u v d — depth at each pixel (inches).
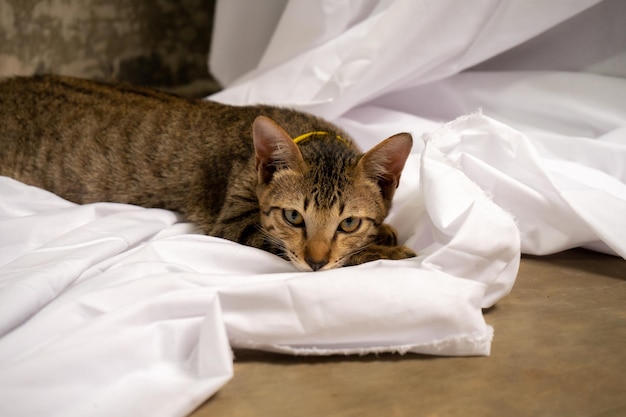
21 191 25.4
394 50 28.5
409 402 17.8
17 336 18.0
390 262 20.6
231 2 36.3
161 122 26.3
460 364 19.2
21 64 34.3
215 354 17.4
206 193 25.1
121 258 21.8
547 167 25.0
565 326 21.0
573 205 23.3
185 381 17.4
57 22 36.0
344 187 21.9
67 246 21.6
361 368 19.0
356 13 31.5
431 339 19.3
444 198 21.3
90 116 26.8
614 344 20.2
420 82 30.8
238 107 27.1
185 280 19.6
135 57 42.1
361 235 22.2
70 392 16.7
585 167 26.5
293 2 31.6
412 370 19.0
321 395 17.9
